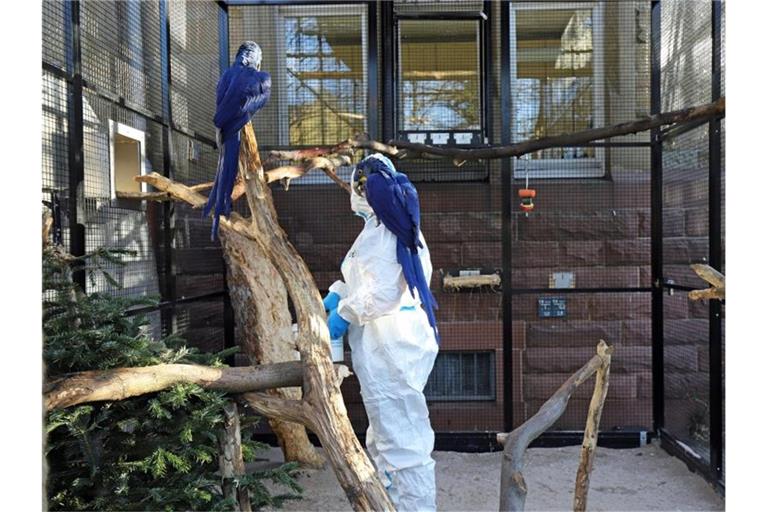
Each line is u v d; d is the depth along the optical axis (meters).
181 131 5.46
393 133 6.14
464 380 6.32
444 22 6.19
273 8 6.21
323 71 6.23
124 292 4.45
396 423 3.78
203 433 3.24
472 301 6.25
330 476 5.37
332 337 3.90
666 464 5.60
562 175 6.24
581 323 6.21
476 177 6.28
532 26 6.18
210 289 5.91
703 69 5.13
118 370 2.99
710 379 4.99
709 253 4.98
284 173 4.70
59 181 3.68
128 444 3.19
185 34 5.62
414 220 3.63
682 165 5.56
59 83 3.69
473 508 4.77
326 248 6.25
